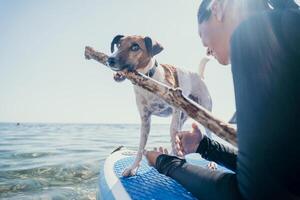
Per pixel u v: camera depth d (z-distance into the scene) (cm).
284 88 99
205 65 364
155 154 190
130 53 288
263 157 101
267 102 101
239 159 112
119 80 285
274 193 100
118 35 311
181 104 160
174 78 321
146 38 295
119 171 283
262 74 104
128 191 212
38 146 1444
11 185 606
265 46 105
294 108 98
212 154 195
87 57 241
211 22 142
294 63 100
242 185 110
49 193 552
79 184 620
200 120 155
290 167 98
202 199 137
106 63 235
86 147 1391
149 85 174
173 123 290
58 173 725
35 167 801
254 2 125
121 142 1731
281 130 99
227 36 139
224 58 148
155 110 292
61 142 1711
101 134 2673
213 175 135
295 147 98
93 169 779
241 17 129
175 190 214
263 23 108
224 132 148
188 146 197
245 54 109
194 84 345
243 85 109
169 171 166
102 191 242
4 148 1325
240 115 110
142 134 282
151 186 226
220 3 137
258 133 102
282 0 122
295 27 105
